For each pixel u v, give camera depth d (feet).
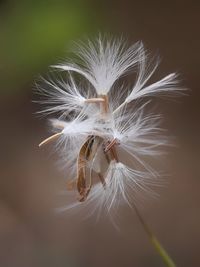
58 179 0.87
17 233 0.82
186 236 0.79
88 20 0.92
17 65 0.89
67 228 0.81
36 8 0.90
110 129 0.29
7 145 0.96
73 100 0.29
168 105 0.96
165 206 0.82
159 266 0.75
